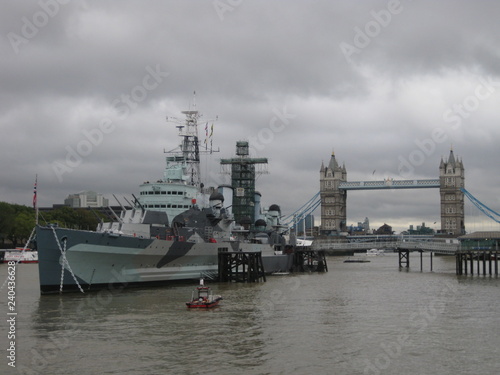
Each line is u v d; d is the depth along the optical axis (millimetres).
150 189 90312
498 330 53219
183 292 76000
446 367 41375
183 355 43656
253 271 95812
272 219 142875
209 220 96312
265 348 45969
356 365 41719
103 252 72438
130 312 60469
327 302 70562
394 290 85125
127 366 40875
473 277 111375
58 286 69750
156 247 79500
